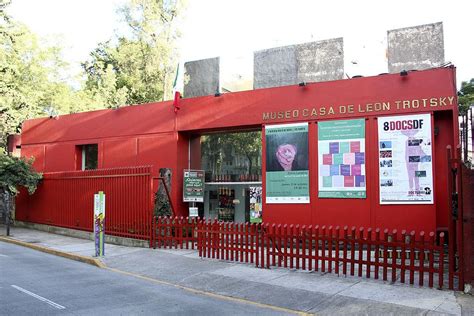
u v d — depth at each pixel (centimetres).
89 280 1015
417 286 871
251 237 1159
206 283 973
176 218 1447
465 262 825
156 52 3362
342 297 813
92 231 1727
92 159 2050
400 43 1442
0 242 1741
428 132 1277
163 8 3441
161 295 874
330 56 1580
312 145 1430
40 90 3020
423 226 1262
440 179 1285
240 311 758
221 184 1714
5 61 2495
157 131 1788
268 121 1517
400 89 1323
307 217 1414
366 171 1341
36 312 726
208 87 1806
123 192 1596
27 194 2178
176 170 1722
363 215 1333
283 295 849
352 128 1372
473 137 1344
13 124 2592
